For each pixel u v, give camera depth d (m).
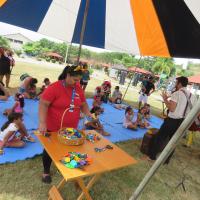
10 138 3.74
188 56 4.65
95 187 3.24
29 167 3.40
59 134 2.42
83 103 2.87
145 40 5.27
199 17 3.57
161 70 38.72
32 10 5.38
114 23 5.60
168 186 3.69
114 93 9.62
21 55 40.03
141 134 6.06
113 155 2.32
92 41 6.71
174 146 1.36
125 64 48.66
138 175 3.81
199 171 4.48
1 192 2.76
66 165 1.98
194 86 18.72
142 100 9.05
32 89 7.20
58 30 6.25
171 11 3.95
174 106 3.89
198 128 4.98
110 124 6.37
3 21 5.75
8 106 5.86
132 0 4.58
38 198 2.79
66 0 5.30
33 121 5.28
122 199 3.09
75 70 2.51
